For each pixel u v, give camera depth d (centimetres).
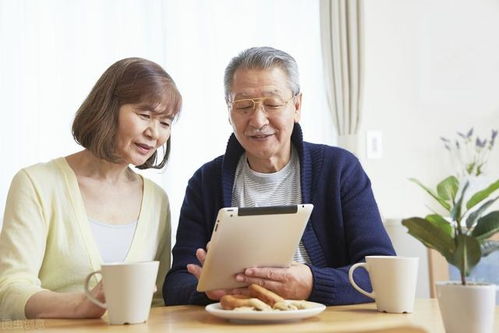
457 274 229
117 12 289
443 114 322
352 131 306
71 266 145
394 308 112
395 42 320
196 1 300
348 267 133
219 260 115
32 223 141
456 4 328
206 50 299
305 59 313
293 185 162
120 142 146
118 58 287
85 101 147
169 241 167
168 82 145
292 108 155
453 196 94
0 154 272
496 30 331
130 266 101
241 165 166
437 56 324
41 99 278
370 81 315
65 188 150
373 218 153
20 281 129
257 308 104
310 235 154
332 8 310
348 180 158
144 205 159
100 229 151
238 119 153
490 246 89
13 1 278
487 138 324
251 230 112
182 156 292
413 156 316
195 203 167
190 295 136
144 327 98
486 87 328
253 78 150
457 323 86
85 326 102
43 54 279
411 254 237
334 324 98
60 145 279
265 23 308
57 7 282
